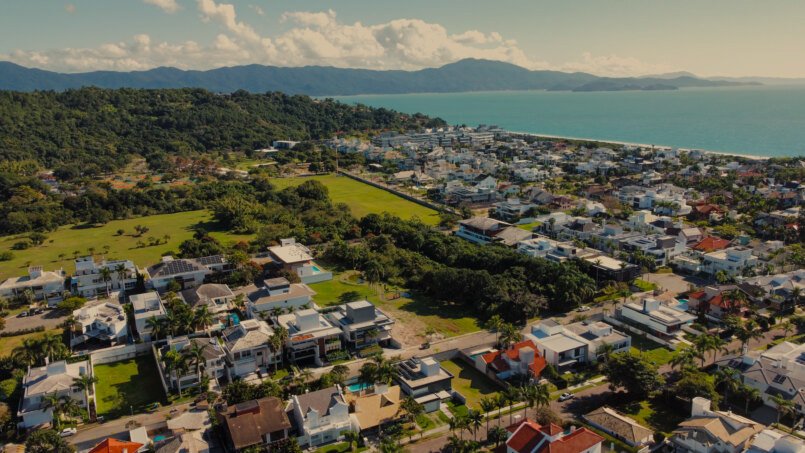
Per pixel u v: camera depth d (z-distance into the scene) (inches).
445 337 6865.2
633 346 6624.0
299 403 5019.7
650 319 6909.5
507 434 4724.4
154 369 6254.9
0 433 5036.9
